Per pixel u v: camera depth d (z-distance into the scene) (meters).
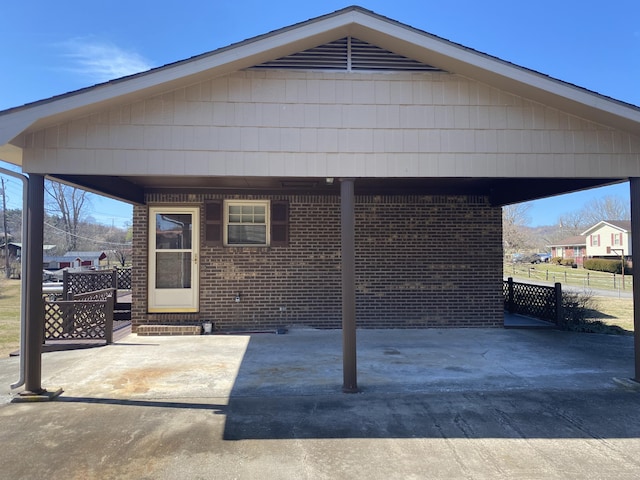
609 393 5.28
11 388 5.08
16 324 11.34
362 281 9.39
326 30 5.11
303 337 8.54
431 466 3.56
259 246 9.28
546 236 79.62
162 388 5.47
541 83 5.11
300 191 9.27
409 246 9.47
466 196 9.56
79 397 5.15
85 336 7.94
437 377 5.92
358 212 9.46
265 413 4.65
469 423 4.40
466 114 5.55
